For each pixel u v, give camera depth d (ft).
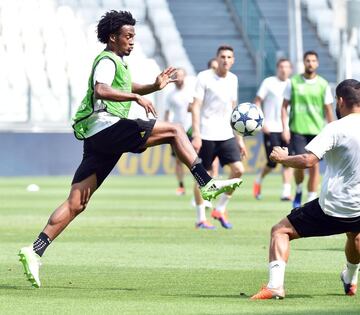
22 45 332.60
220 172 302.66
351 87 75.51
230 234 136.56
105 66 82.58
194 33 371.97
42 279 91.04
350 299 78.28
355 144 74.54
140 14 367.66
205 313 70.49
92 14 353.31
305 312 70.90
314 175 170.19
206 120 146.00
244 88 311.06
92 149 84.58
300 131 177.37
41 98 317.63
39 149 296.51
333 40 373.61
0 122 309.01
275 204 197.16
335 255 111.45
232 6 378.53
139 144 83.76
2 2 339.77
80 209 85.25
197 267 100.17
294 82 177.06
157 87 88.74
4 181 272.51
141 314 70.13
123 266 100.89
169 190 240.94
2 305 74.84
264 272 96.32
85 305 74.79
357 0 224.53
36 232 138.51
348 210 75.41
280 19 375.25
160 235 134.92
